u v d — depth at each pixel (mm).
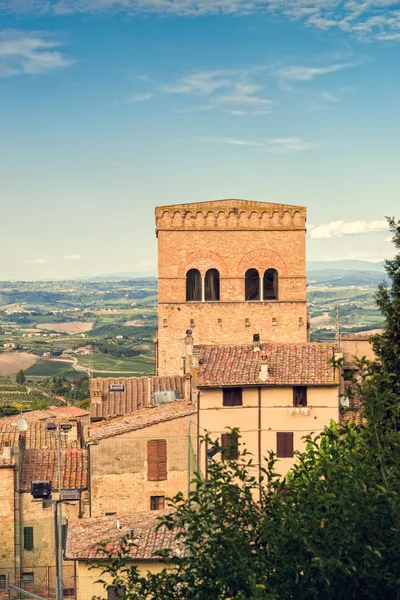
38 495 73875
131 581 32156
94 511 77875
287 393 77312
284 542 29281
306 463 32344
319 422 77062
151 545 60562
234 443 32438
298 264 101125
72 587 76812
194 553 30500
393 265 55281
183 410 79875
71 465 82125
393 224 56312
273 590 27703
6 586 77188
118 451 78125
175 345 100500
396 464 30109
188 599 30016
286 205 100938
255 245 101000
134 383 99062
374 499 29219
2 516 78812
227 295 100812
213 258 100875
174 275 100625
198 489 31500
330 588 28875
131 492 78125
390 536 29297
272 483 32312
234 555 29625
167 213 100562
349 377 32969
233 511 31000
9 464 78750
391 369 50781
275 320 100688
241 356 80812
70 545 62375
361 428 32531
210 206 100625
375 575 28594
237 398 77562
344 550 28906
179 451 78312
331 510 29344
